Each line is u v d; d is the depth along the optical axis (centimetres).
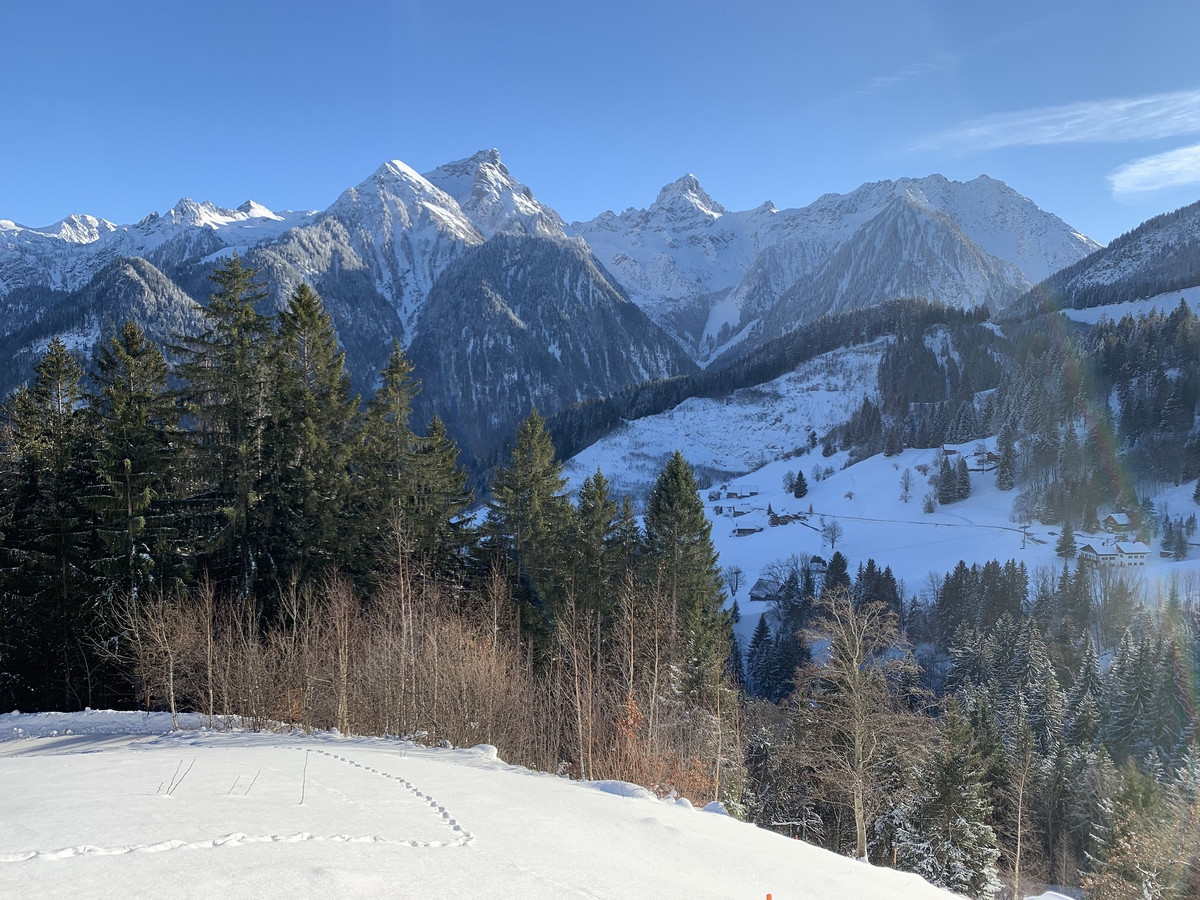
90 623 3170
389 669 2600
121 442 3216
